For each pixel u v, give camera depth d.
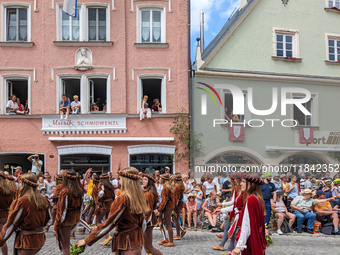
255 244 4.04
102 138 14.98
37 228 4.66
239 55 11.03
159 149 14.91
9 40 15.53
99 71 15.29
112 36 15.42
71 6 14.34
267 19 9.73
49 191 11.55
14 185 6.77
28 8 15.52
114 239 4.13
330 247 8.23
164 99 15.23
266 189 10.34
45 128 15.05
